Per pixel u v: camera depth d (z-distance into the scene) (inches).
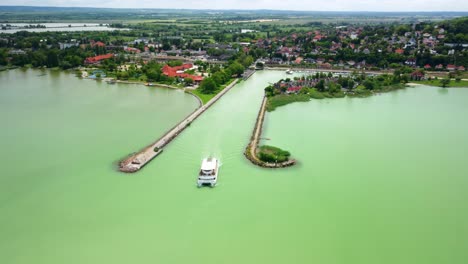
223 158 3425.2
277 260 2149.4
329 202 2723.9
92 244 2258.9
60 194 2778.1
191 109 5064.0
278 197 2778.1
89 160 3329.2
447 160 3474.4
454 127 4453.7
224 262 2128.4
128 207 2623.0
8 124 4301.2
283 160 3348.9
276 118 4744.1
